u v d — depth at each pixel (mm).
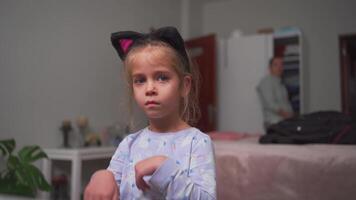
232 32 3928
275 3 3809
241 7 4008
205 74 3629
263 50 3404
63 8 2539
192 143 708
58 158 2258
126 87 795
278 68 3262
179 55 724
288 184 1575
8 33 2164
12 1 2191
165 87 681
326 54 3496
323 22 3533
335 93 3434
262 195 1615
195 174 658
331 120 1979
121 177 741
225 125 3572
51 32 2445
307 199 1528
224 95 3596
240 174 1683
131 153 755
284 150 1672
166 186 590
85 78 2703
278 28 3768
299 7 3668
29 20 2297
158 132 752
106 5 2918
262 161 1652
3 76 2133
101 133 2795
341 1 3455
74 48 2619
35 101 2328
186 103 756
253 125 3410
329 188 1503
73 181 2182
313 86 3531
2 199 712
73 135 2598
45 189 1705
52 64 2449
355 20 3389
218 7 4152
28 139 2275
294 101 3238
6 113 2146
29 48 2293
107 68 2881
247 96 3461
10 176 1683
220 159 1744
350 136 1854
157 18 3564
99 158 2369
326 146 1748
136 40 763
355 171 1478
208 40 3619
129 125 831
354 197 1459
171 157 679
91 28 2764
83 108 2682
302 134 1930
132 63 703
